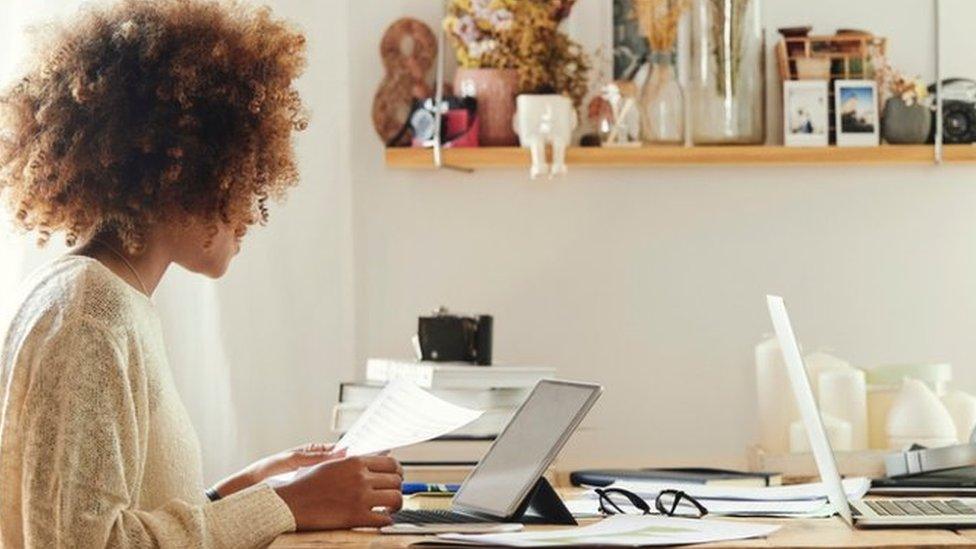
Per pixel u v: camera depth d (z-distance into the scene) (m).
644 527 1.87
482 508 2.05
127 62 2.04
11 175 2.09
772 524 1.94
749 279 3.59
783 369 3.29
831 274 3.58
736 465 3.57
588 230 3.60
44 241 2.15
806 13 3.57
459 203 3.61
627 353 3.60
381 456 2.04
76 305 1.91
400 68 3.57
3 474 1.89
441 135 3.45
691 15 3.44
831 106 3.45
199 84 2.04
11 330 1.94
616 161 3.42
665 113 3.43
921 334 3.57
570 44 3.46
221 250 2.13
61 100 2.05
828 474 2.04
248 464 3.49
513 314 3.61
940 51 3.55
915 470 2.55
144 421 1.96
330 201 3.54
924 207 3.57
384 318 3.62
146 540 1.84
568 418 2.04
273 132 2.12
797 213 3.59
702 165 3.55
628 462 3.59
